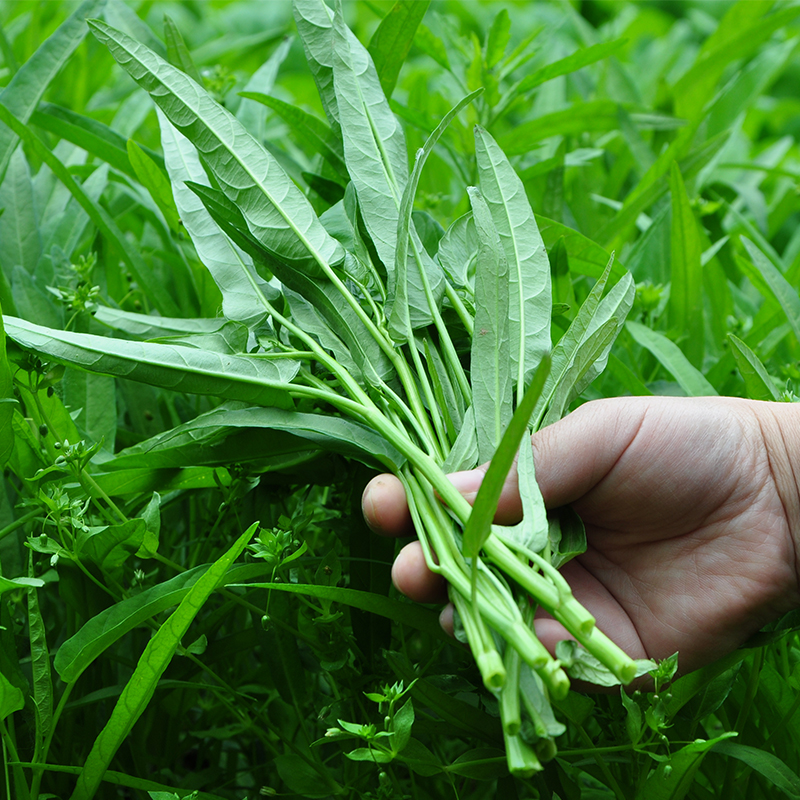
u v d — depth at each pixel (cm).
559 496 51
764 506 52
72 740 53
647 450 51
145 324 55
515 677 45
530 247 53
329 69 55
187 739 57
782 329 63
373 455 50
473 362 50
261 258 53
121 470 52
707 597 53
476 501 44
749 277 64
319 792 50
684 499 52
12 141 60
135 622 48
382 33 60
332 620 49
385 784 49
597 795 53
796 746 53
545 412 52
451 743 58
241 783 58
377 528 50
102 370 50
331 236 55
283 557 50
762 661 52
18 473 52
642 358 66
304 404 54
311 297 53
